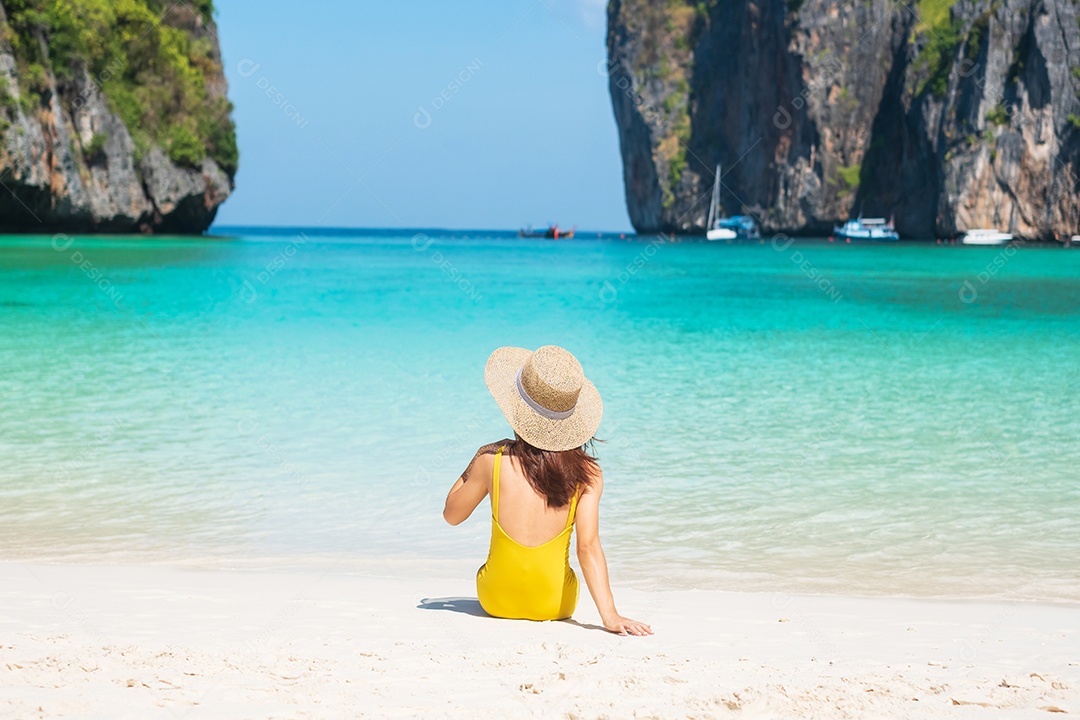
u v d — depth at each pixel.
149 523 6.66
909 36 98.50
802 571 5.78
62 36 62.59
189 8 81.19
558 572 4.14
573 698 2.82
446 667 3.17
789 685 3.04
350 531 6.56
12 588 4.75
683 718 2.68
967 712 2.78
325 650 3.44
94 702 2.70
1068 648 3.85
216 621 4.02
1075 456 9.00
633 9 134.12
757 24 112.62
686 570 5.79
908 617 4.54
